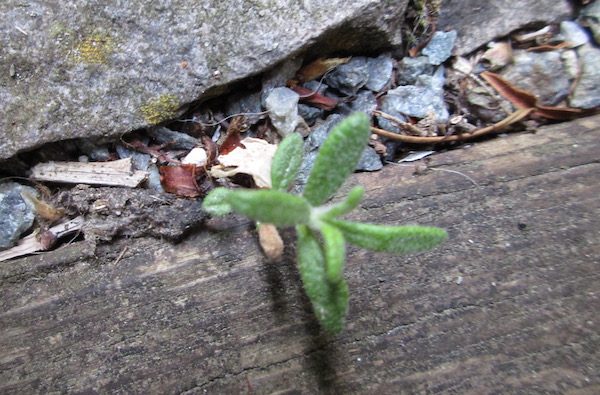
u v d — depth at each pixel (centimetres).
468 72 13
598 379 9
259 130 12
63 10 11
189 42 11
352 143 8
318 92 12
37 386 9
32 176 11
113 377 9
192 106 12
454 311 10
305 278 8
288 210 8
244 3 11
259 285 10
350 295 10
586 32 13
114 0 11
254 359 10
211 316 10
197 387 9
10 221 10
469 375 9
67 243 11
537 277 10
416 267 10
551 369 9
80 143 11
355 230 8
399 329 10
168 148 12
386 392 9
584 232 10
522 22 13
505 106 12
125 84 11
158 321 10
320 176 8
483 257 10
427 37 13
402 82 13
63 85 11
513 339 10
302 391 9
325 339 10
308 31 11
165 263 10
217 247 10
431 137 12
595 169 11
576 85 12
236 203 7
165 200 11
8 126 10
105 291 10
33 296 10
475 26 13
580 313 10
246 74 11
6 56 10
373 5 11
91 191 10
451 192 11
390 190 11
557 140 11
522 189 11
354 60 13
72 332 10
